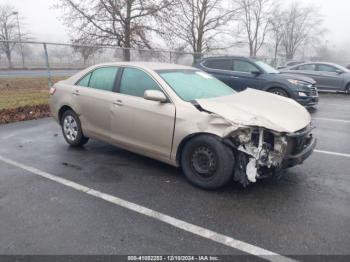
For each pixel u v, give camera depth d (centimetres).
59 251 300
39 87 1409
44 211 371
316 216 369
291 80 1027
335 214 375
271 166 406
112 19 1838
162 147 461
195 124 419
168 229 338
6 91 1285
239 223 351
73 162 532
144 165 520
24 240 316
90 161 538
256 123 386
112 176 475
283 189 439
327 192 433
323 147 649
